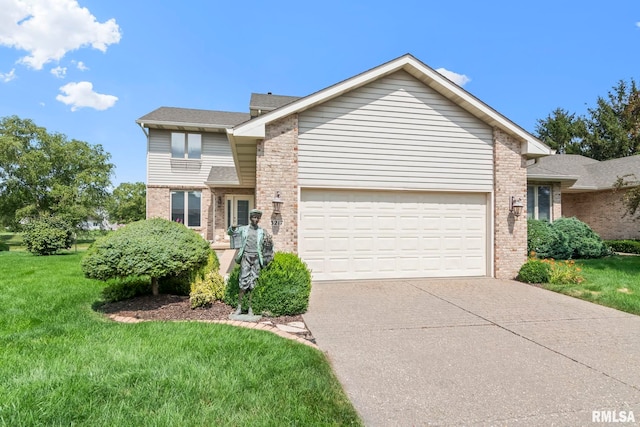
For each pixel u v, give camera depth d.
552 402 3.09
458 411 2.93
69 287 7.35
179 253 5.80
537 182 15.50
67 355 3.68
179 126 18.03
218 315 5.58
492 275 9.26
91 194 25.42
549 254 12.69
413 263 9.09
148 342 4.13
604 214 17.12
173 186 18.44
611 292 7.25
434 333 4.96
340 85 8.30
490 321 5.54
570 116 37.50
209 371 3.35
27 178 23.78
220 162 19.02
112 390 2.95
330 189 8.64
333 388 3.19
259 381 3.20
